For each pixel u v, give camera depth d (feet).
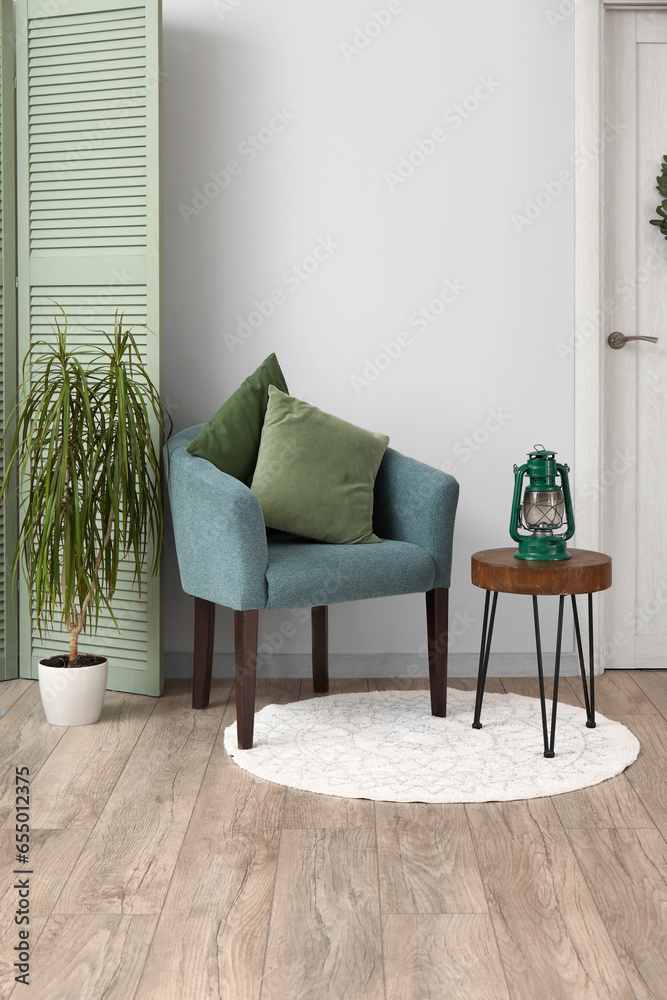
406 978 4.58
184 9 9.39
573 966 4.66
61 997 4.42
